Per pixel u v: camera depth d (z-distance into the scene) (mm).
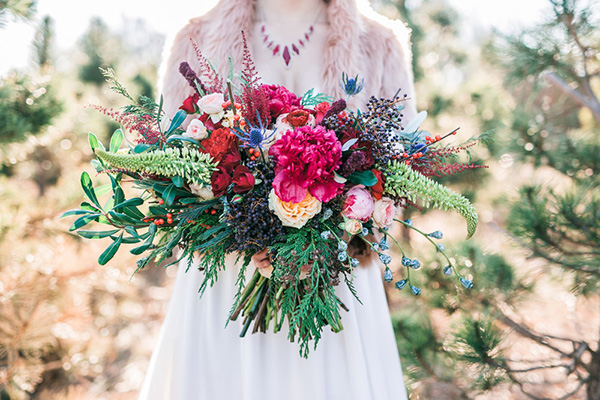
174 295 1433
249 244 1096
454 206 1095
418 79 3670
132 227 1146
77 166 3922
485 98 3324
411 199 1124
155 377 1403
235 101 1208
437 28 4605
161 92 1452
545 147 2453
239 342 1367
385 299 1496
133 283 3764
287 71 1433
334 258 1119
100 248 2924
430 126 3537
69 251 2746
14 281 2432
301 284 1195
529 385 2635
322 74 1415
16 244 2469
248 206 1064
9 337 2330
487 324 2000
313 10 1457
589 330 3141
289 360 1353
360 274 1405
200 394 1343
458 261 2293
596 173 2314
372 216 1132
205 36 1436
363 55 1455
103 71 1147
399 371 1468
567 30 2221
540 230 2018
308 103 1219
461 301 2260
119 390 3039
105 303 3596
